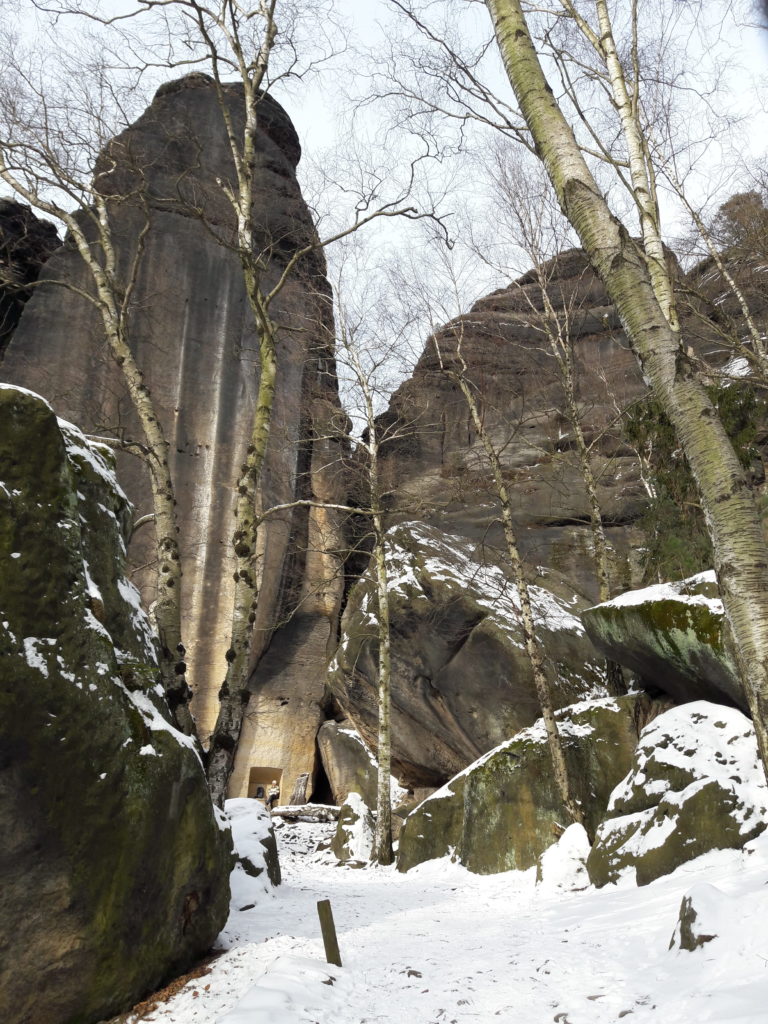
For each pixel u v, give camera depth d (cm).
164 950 679
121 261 2744
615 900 857
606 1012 514
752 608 479
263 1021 506
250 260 1207
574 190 570
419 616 2003
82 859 623
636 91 934
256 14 1342
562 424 2498
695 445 514
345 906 1020
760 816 850
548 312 1980
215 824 764
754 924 534
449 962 680
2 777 592
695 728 1054
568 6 867
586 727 1389
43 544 639
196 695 2438
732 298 1772
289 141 3106
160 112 2695
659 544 1420
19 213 2772
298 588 2731
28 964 593
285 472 2767
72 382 2556
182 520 2569
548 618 1964
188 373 2708
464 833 1425
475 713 1886
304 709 2550
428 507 2286
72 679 634
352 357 1925
